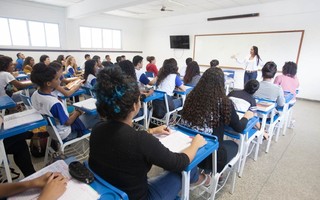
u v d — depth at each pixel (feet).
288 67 9.46
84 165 2.68
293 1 16.85
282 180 6.23
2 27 18.24
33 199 2.18
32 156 7.04
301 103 16.34
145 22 29.71
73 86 8.66
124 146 2.33
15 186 2.26
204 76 4.36
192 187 4.38
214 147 3.43
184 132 3.93
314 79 16.94
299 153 7.90
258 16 18.92
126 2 14.75
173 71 9.22
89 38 24.88
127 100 2.36
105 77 2.36
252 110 5.85
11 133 3.98
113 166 2.45
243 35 20.24
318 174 6.56
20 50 19.33
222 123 4.39
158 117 8.79
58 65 7.79
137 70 10.05
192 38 24.71
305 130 10.25
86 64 9.21
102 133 2.47
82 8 19.11
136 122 8.60
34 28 20.13
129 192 2.56
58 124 5.44
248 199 5.41
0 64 9.16
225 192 5.64
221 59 22.43
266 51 19.03
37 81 5.08
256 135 6.39
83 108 5.80
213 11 22.00
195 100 4.38
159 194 3.10
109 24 26.03
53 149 6.25
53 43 21.74
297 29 17.06
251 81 6.09
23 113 4.89
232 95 6.15
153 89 8.85
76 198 2.16
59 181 2.29
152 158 2.41
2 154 4.15
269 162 7.22
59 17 21.40
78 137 5.92
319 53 16.37
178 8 21.16
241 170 6.26
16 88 9.51
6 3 17.74
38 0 18.44
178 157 2.71
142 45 30.86
